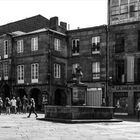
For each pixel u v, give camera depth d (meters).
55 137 13.42
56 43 37.59
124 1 35.06
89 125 19.95
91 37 36.94
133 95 33.12
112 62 35.03
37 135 14.01
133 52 33.62
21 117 25.92
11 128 16.92
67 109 22.19
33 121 22.02
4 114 30.36
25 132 15.14
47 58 36.12
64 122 21.47
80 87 23.78
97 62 36.28
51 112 23.70
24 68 38.53
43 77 36.25
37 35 37.47
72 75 38.31
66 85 38.53
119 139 13.33
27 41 38.53
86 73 36.94
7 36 40.62
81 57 37.62
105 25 35.66
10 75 39.72
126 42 34.19
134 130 17.69
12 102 30.84
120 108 34.03
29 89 37.56
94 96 35.88
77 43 38.38
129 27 34.06
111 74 34.91
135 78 33.25
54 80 36.72
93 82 36.09
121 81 34.38
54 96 36.53
